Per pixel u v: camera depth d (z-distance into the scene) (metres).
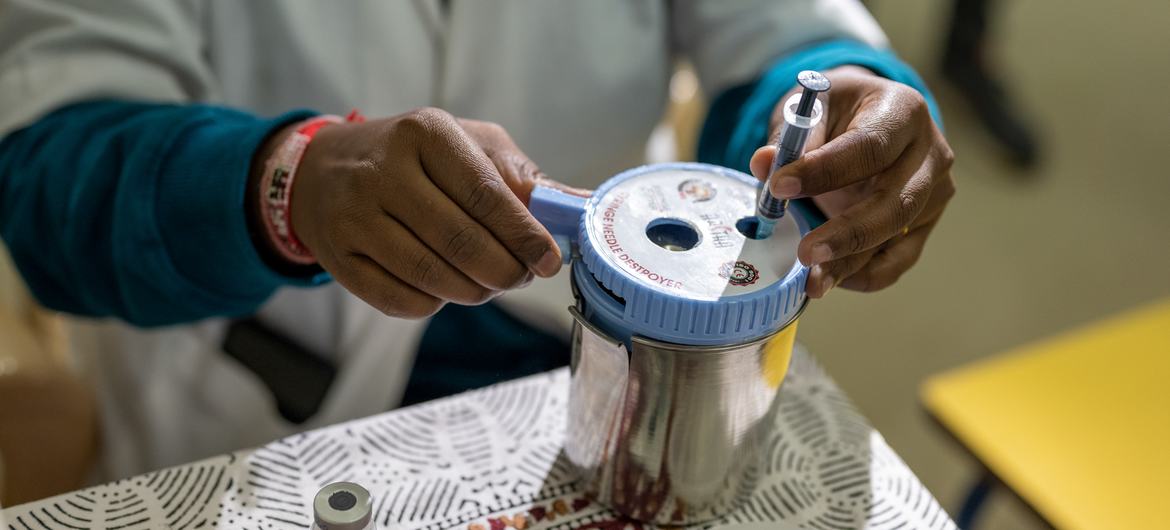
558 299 0.75
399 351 0.71
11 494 0.66
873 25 0.72
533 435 0.48
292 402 0.74
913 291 1.44
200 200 0.53
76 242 0.60
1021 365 0.80
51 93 0.63
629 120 0.82
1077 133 1.72
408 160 0.43
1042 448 0.72
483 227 0.42
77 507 0.43
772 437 0.49
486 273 0.42
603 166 0.84
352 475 0.45
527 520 0.44
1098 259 1.51
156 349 0.76
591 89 0.78
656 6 0.79
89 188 0.58
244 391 0.76
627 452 0.42
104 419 0.78
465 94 0.77
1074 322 1.40
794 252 0.40
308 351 0.78
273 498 0.44
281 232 0.51
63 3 0.67
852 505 0.46
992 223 1.57
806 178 0.40
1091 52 1.85
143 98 0.67
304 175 0.49
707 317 0.36
